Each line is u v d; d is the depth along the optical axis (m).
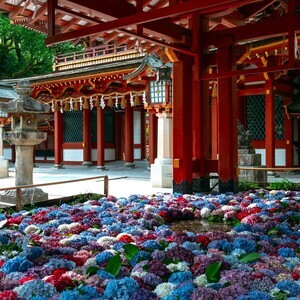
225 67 11.04
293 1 8.66
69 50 38.31
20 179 11.44
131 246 5.00
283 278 4.16
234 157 11.41
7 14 10.15
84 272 4.46
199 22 11.01
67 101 28.33
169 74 13.97
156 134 23.84
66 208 8.92
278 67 9.11
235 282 3.97
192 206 9.02
